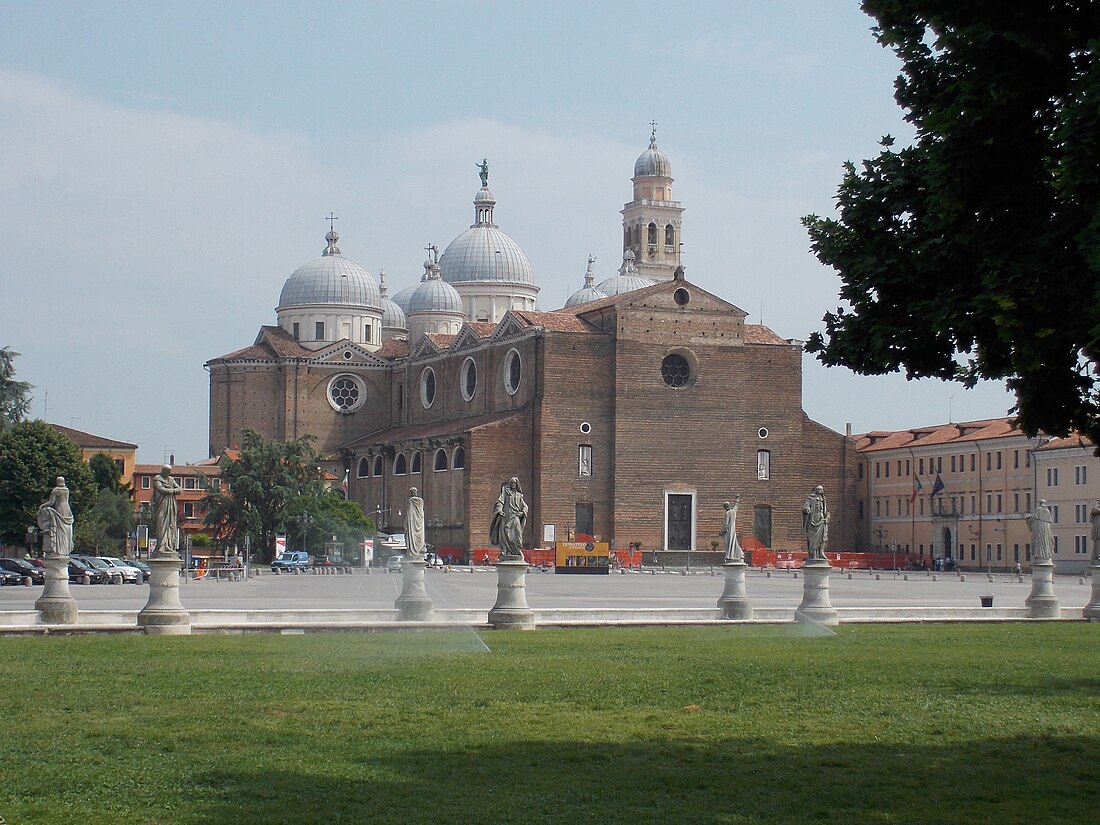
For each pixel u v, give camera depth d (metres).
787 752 27.58
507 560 55.59
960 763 26.67
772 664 41.44
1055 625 60.72
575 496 161.00
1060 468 155.12
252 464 158.50
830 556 167.25
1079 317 23.75
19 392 137.62
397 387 199.00
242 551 155.00
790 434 168.25
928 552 178.75
